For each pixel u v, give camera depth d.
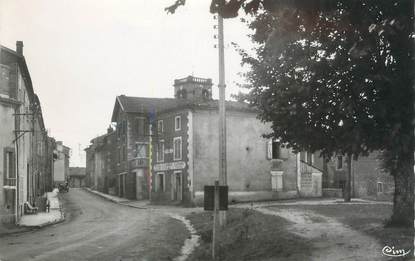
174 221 29.59
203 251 16.66
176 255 17.44
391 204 29.03
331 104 12.27
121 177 61.44
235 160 42.69
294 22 6.30
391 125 11.59
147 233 23.97
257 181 43.47
